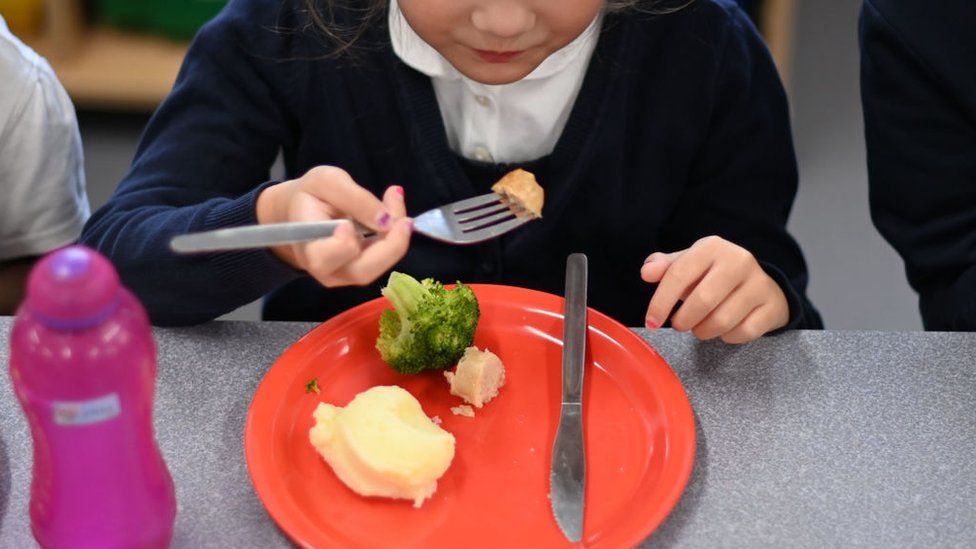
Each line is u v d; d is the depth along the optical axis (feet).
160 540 2.27
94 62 8.12
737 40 3.92
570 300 3.03
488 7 2.77
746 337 3.04
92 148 8.22
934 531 2.47
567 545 2.39
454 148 4.02
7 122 3.96
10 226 4.09
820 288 7.04
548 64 3.60
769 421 2.81
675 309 3.60
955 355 3.05
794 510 2.53
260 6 3.86
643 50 3.79
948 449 2.71
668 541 2.45
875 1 3.92
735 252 3.09
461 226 2.98
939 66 3.75
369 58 3.80
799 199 7.72
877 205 4.14
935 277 3.93
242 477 2.62
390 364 2.89
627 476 2.62
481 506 2.52
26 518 2.45
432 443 2.51
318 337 2.97
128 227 3.31
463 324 2.87
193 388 2.90
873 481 2.61
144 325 2.06
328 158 4.05
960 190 3.84
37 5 8.11
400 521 2.47
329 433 2.60
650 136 3.93
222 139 3.80
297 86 3.88
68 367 1.92
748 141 4.03
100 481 2.09
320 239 2.47
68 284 1.89
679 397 2.75
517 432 2.77
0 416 2.76
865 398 2.89
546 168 3.89
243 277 3.08
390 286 2.92
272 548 2.43
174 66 8.15
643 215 4.08
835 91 8.53
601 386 2.91
